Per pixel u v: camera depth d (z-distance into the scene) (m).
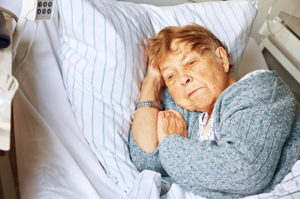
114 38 1.13
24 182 0.92
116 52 1.13
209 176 0.90
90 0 1.14
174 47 1.13
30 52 1.17
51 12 0.89
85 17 1.11
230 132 0.95
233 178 0.88
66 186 0.95
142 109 1.15
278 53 1.96
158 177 1.00
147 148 1.10
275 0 1.92
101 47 1.12
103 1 1.22
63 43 1.18
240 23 1.44
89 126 1.10
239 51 1.46
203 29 1.17
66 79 1.17
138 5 1.41
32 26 1.20
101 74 1.12
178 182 0.96
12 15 0.96
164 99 1.27
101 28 1.12
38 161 0.96
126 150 1.12
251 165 0.87
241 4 1.46
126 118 1.15
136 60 1.18
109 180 1.06
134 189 0.99
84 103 1.12
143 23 1.32
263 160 0.88
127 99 1.14
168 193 0.97
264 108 0.93
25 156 0.97
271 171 0.90
